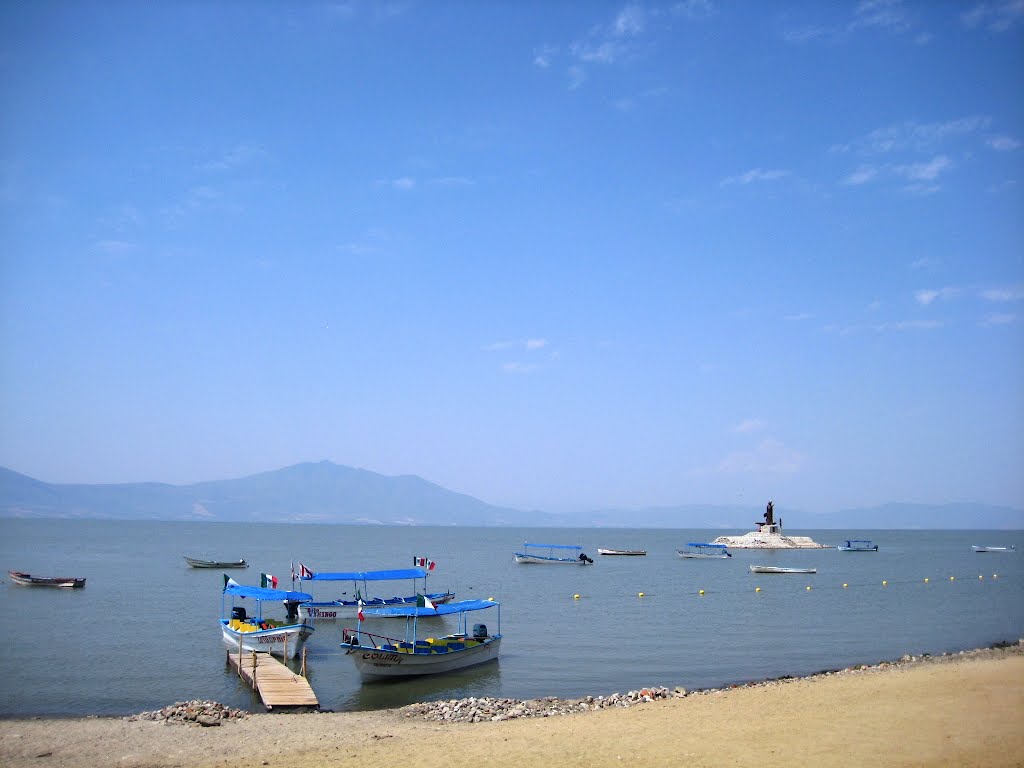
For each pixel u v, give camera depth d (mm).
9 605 76750
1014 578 124688
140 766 26375
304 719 33625
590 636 60031
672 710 32781
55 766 26703
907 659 47062
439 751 27016
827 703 32781
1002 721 29078
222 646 53219
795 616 73875
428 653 44094
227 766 25953
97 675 44000
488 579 119750
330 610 67062
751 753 25562
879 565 162375
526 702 36781
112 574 117312
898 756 24797
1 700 38500
